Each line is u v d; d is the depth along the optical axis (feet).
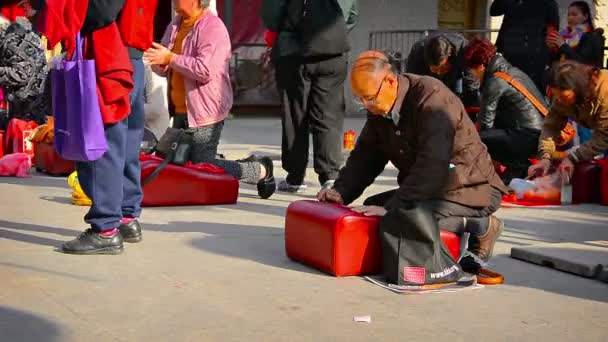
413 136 14.92
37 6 15.34
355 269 15.06
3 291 13.69
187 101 23.21
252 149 36.06
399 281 14.35
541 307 13.66
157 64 22.67
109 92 15.24
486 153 15.53
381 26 57.21
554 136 22.40
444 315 13.07
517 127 25.66
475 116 27.71
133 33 15.33
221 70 23.12
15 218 19.63
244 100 55.26
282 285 14.49
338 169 25.20
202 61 22.71
